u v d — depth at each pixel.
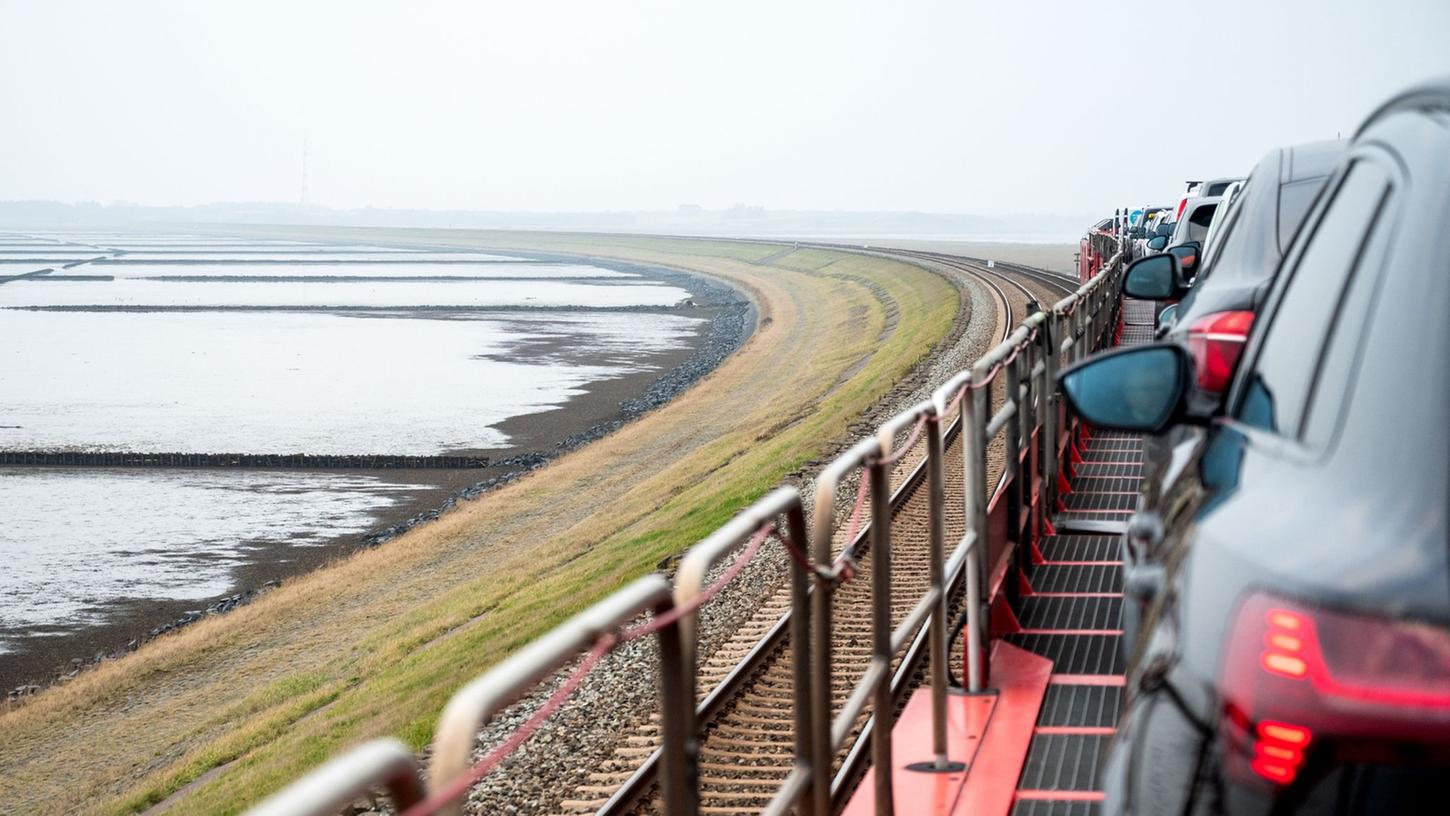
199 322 109.81
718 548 2.53
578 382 68.81
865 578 10.59
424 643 24.69
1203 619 1.87
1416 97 2.43
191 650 28.34
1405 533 1.70
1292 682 1.65
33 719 24.84
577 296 137.38
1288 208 5.84
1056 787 4.84
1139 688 2.12
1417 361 1.89
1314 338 2.23
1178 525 2.39
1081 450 12.31
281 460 49.38
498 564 32.03
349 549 36.91
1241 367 2.69
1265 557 1.79
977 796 4.71
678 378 69.00
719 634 12.59
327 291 150.25
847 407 40.38
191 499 43.91
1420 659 1.59
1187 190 33.38
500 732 11.73
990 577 6.70
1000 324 51.25
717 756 7.92
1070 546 8.73
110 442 54.00
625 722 11.07
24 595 33.47
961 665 7.83
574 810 9.30
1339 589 1.66
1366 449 1.85
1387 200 2.22
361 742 17.64
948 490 13.33
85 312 121.94
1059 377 3.13
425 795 1.56
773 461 32.16
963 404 5.62
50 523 40.94
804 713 3.18
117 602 32.91
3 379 74.00
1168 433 3.65
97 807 19.64
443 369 75.75
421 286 159.50
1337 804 1.61
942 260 118.25
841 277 120.06
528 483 43.03
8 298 140.88
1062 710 5.68
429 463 48.44
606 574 24.25
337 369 76.94
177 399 66.31
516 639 20.66
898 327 70.38
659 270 193.75
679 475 38.47
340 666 24.89
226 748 20.55
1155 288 8.12
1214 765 1.74
